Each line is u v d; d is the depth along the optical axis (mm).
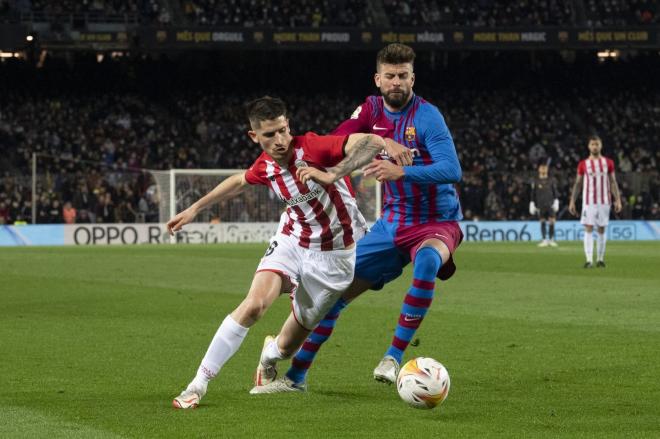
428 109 20781
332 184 17719
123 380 20000
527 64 128625
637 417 16094
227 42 109688
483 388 18953
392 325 29672
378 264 20875
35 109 111812
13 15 107938
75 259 65125
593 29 114438
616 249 78812
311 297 18094
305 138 17469
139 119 115250
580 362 22250
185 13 115125
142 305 35812
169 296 39312
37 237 93375
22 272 52844
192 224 98000
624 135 122188
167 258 66375
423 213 20812
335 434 14812
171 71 119750
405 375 16672
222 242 98375
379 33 112750
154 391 18734
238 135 116375
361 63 125188
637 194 107312
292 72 124188
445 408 16938
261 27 110562
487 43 113938
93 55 117562
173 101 118688
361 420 15930
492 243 92750
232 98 120938
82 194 97250
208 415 16328
